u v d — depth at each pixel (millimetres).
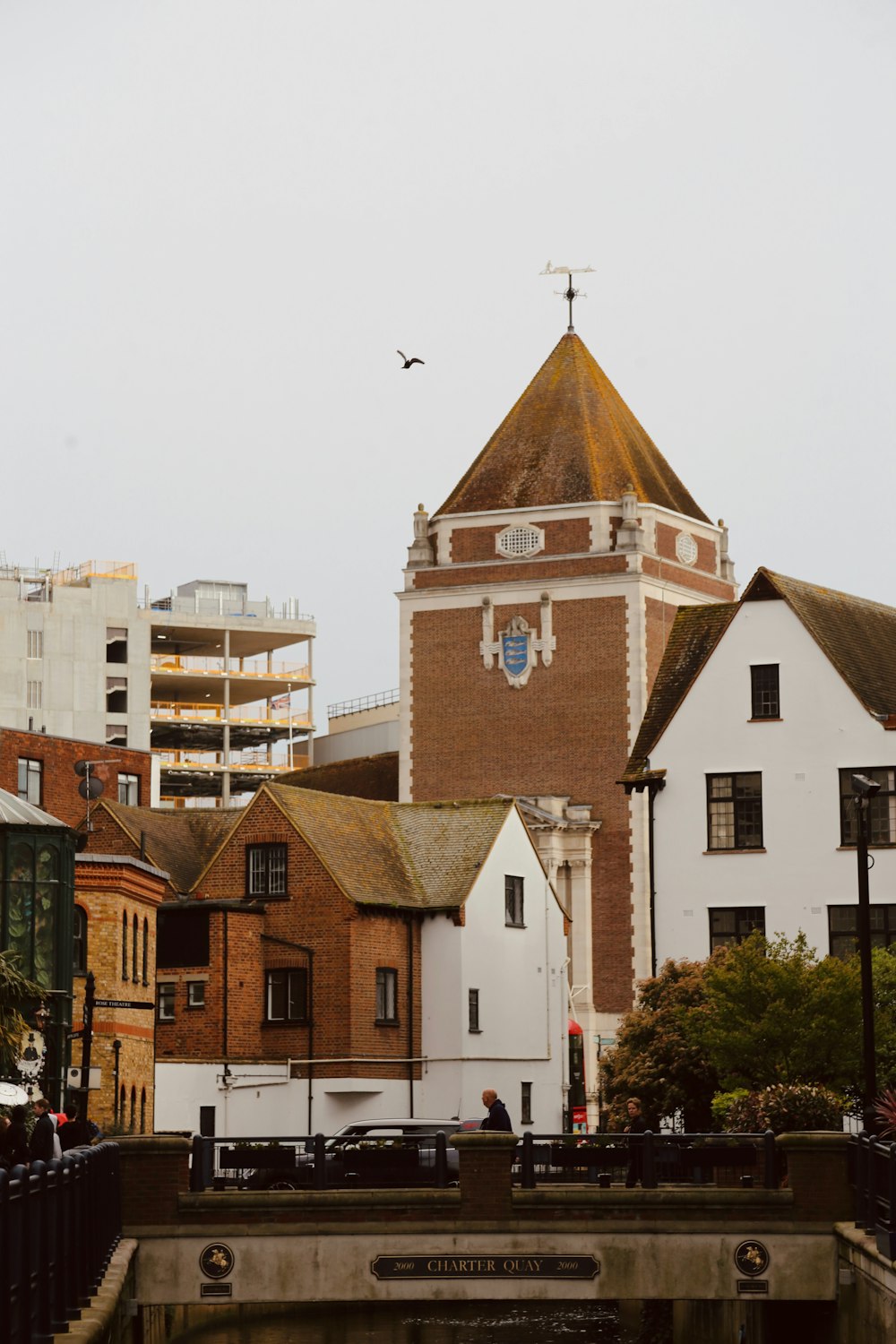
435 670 121625
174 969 83500
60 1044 56719
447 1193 43500
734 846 73125
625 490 120625
